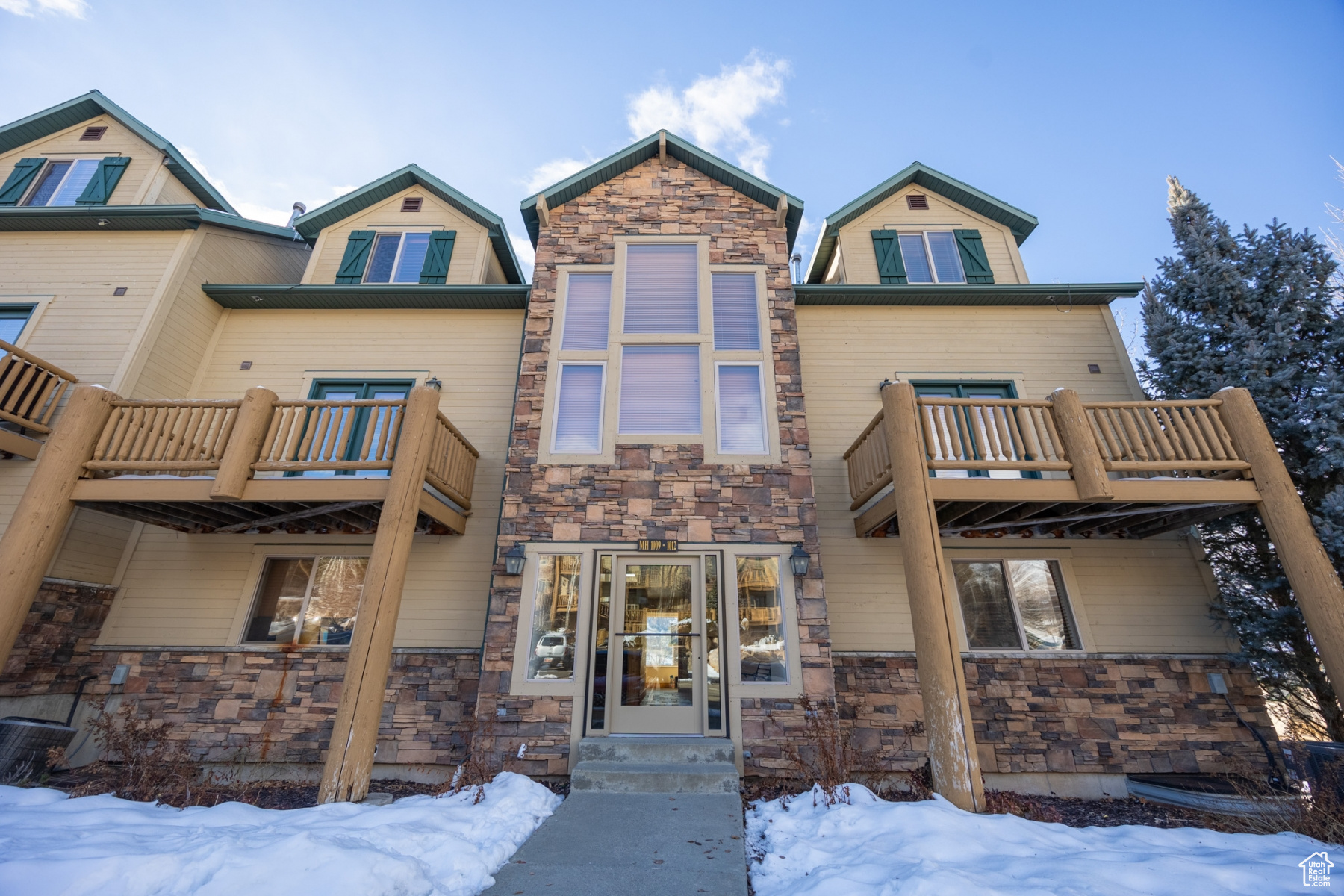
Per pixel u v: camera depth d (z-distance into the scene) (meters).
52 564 6.35
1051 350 8.41
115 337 7.64
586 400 7.23
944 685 4.78
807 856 3.77
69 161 9.29
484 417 8.22
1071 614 6.99
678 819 4.36
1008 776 6.25
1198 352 7.28
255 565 7.32
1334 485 6.26
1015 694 6.58
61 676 6.40
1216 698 6.55
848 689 6.67
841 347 8.48
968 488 5.59
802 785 5.28
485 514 7.62
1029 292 8.47
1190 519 6.38
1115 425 5.88
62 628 6.44
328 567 7.40
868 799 4.63
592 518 6.53
